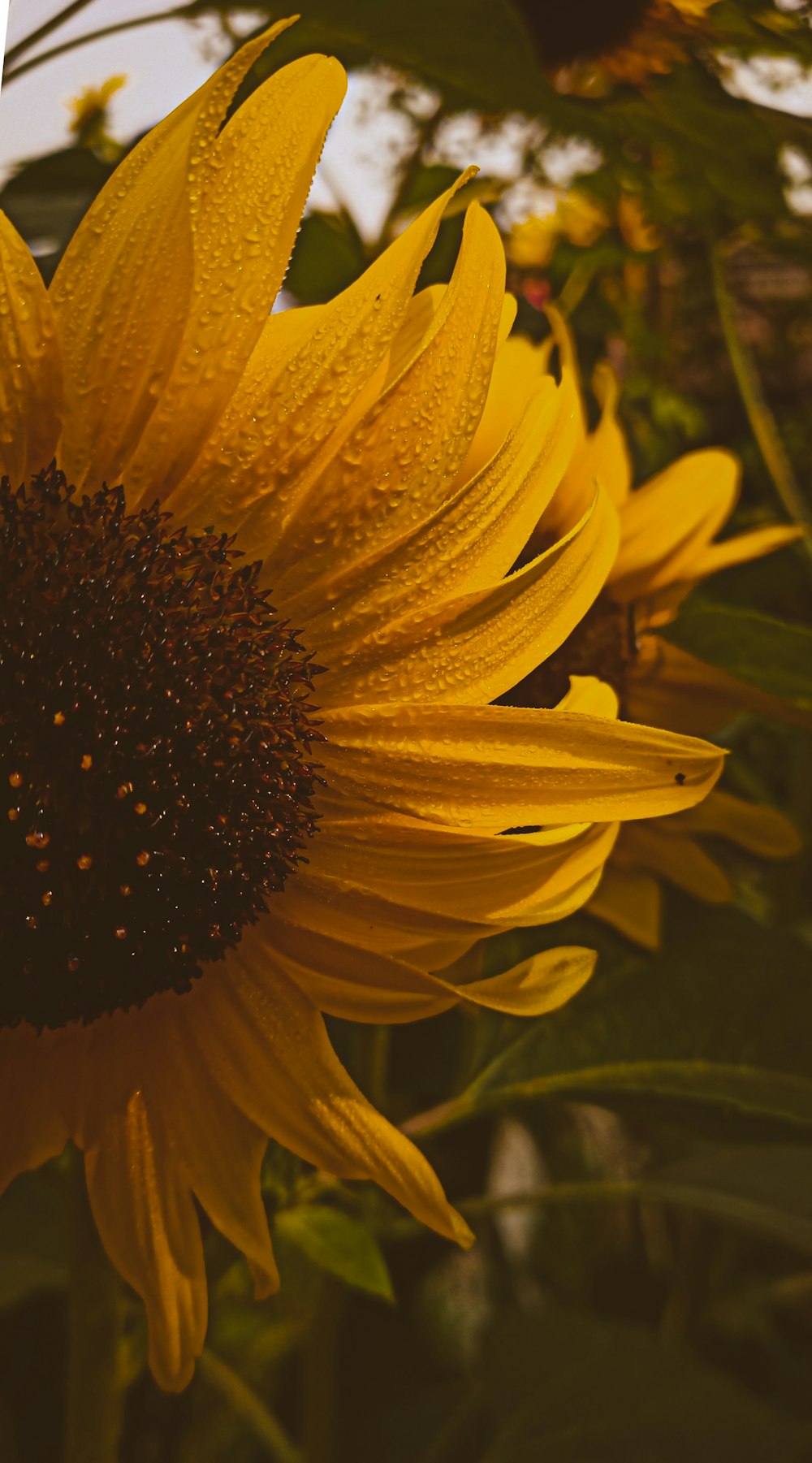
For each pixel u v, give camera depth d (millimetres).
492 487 411
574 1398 652
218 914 415
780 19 515
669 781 406
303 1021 416
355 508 410
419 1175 400
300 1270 595
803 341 1267
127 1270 406
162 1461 627
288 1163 461
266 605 413
